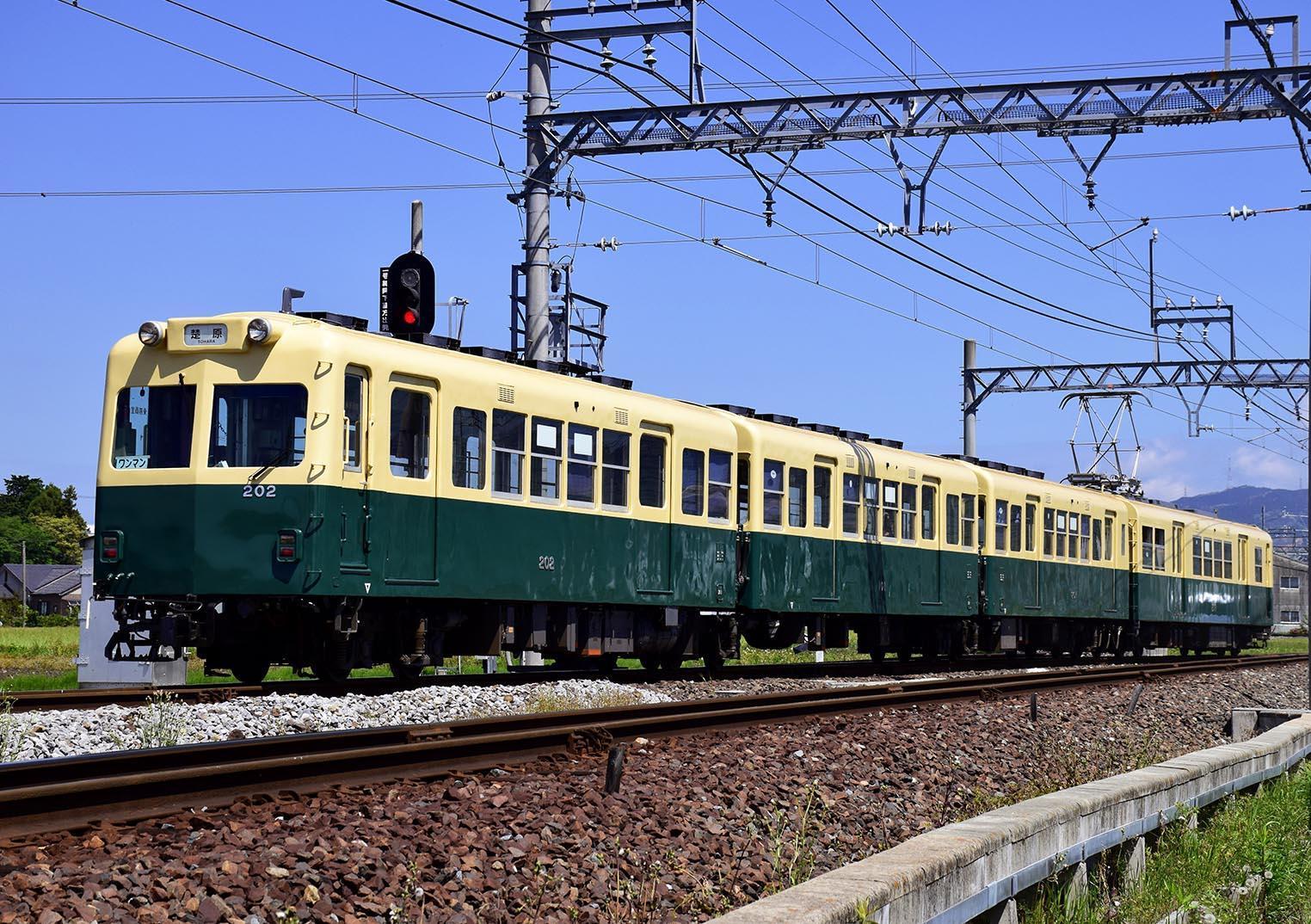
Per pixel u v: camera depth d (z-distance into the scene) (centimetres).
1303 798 1073
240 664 1502
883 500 2394
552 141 2072
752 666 2294
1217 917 736
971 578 2670
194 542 1371
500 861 676
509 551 1598
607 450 1777
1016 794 1159
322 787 837
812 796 966
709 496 1983
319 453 1355
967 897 590
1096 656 3281
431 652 1580
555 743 1051
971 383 3897
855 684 1970
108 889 564
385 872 625
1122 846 819
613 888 669
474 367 1556
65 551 11581
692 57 2014
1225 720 1972
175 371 1398
